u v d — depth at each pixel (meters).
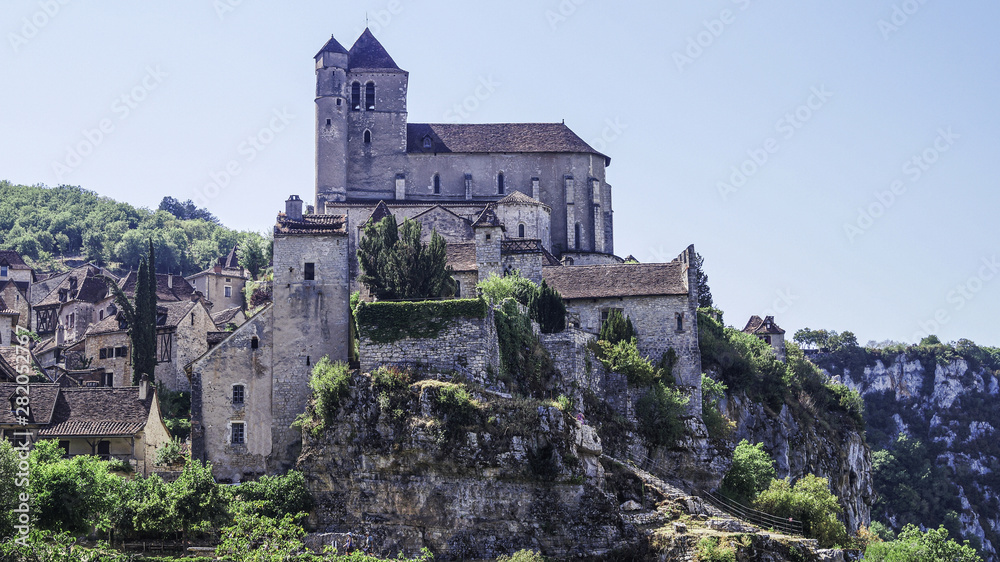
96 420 73.62
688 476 78.75
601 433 76.19
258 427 70.94
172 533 62.31
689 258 85.00
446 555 63.16
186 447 77.44
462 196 126.75
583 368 77.88
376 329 69.56
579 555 62.31
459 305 69.50
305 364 71.62
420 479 64.56
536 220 114.00
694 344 83.69
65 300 124.25
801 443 98.62
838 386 114.69
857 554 74.62
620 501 67.25
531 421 64.50
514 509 63.47
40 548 52.56
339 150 125.12
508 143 129.25
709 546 61.12
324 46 126.69
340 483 65.62
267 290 117.69
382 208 109.19
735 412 93.44
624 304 85.00
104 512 60.31
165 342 96.44
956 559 72.75
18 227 199.25
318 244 73.00
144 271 93.06
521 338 74.62
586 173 128.75
